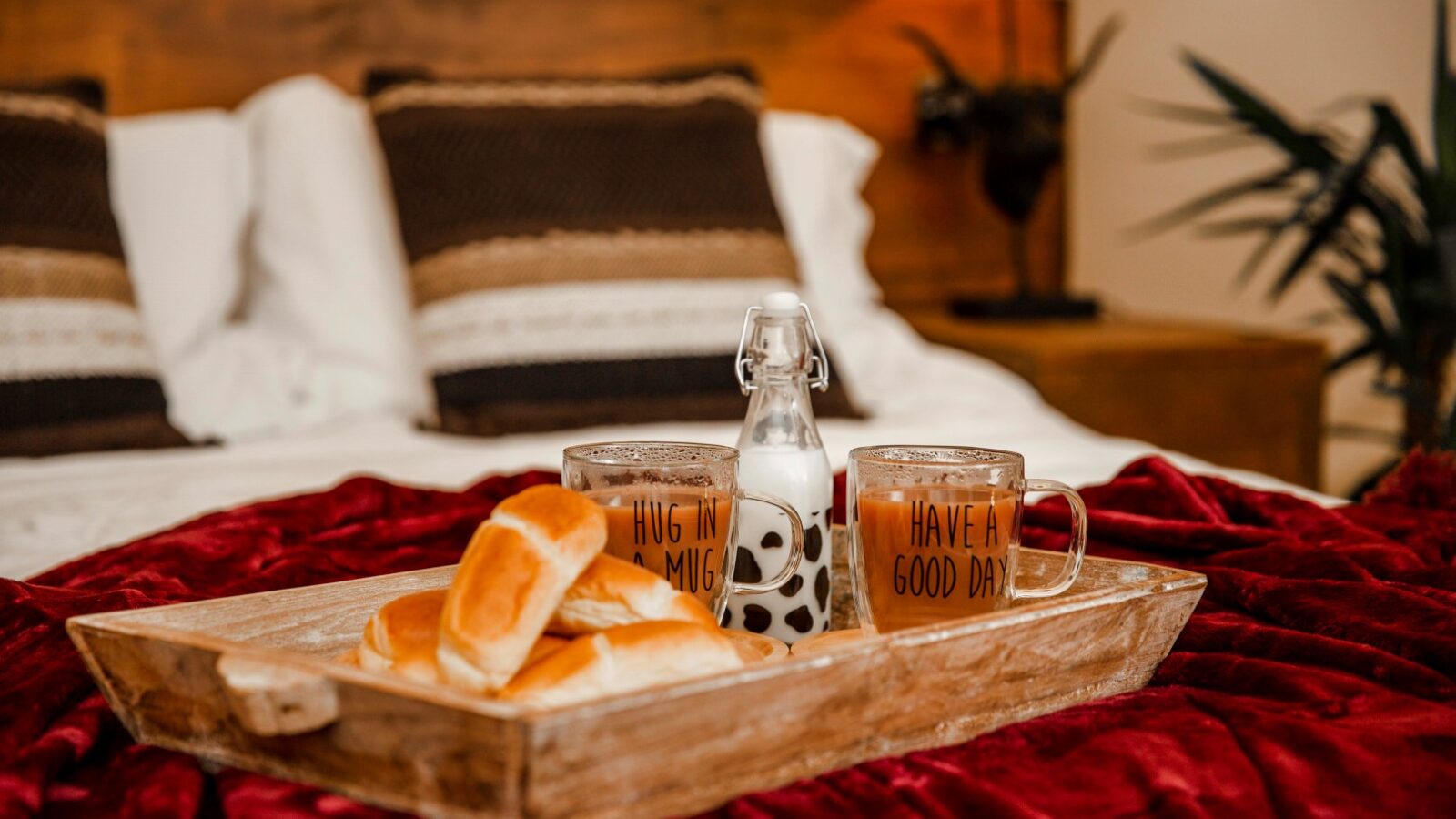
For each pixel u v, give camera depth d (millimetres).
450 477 1407
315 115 1926
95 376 1532
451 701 473
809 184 2166
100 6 2113
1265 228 2127
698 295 1762
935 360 2125
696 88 1963
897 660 562
